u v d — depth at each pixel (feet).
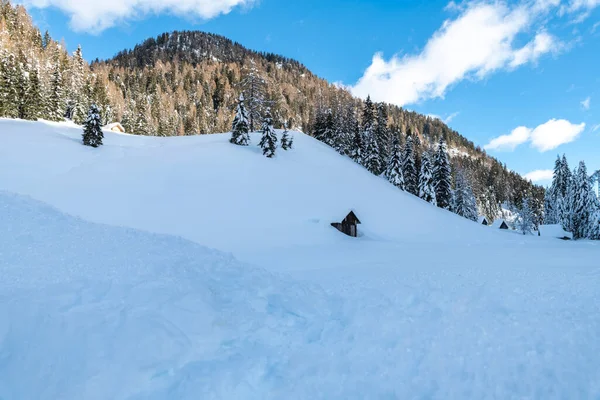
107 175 115.03
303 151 195.31
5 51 220.64
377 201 146.00
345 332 23.32
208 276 28.35
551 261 54.39
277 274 34.50
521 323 23.47
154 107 385.91
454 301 28.53
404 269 45.01
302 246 85.51
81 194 98.27
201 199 110.93
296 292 29.86
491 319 24.41
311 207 120.67
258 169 145.28
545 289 31.09
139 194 106.01
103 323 17.75
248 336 21.15
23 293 18.20
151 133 297.53
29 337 15.52
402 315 26.00
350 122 236.02
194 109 417.28
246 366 17.87
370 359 19.65
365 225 124.06
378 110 221.87
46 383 14.02
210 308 22.71
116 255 27.07
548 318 24.06
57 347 15.53
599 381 16.88
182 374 16.25
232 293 26.45
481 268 44.91
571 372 17.67
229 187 123.75
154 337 17.87
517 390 16.65
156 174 123.54
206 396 15.29
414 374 18.19
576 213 195.83
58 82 223.71
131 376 15.30
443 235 127.75
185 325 20.06
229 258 34.68
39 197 90.94
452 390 16.87
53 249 25.30
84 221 34.35
